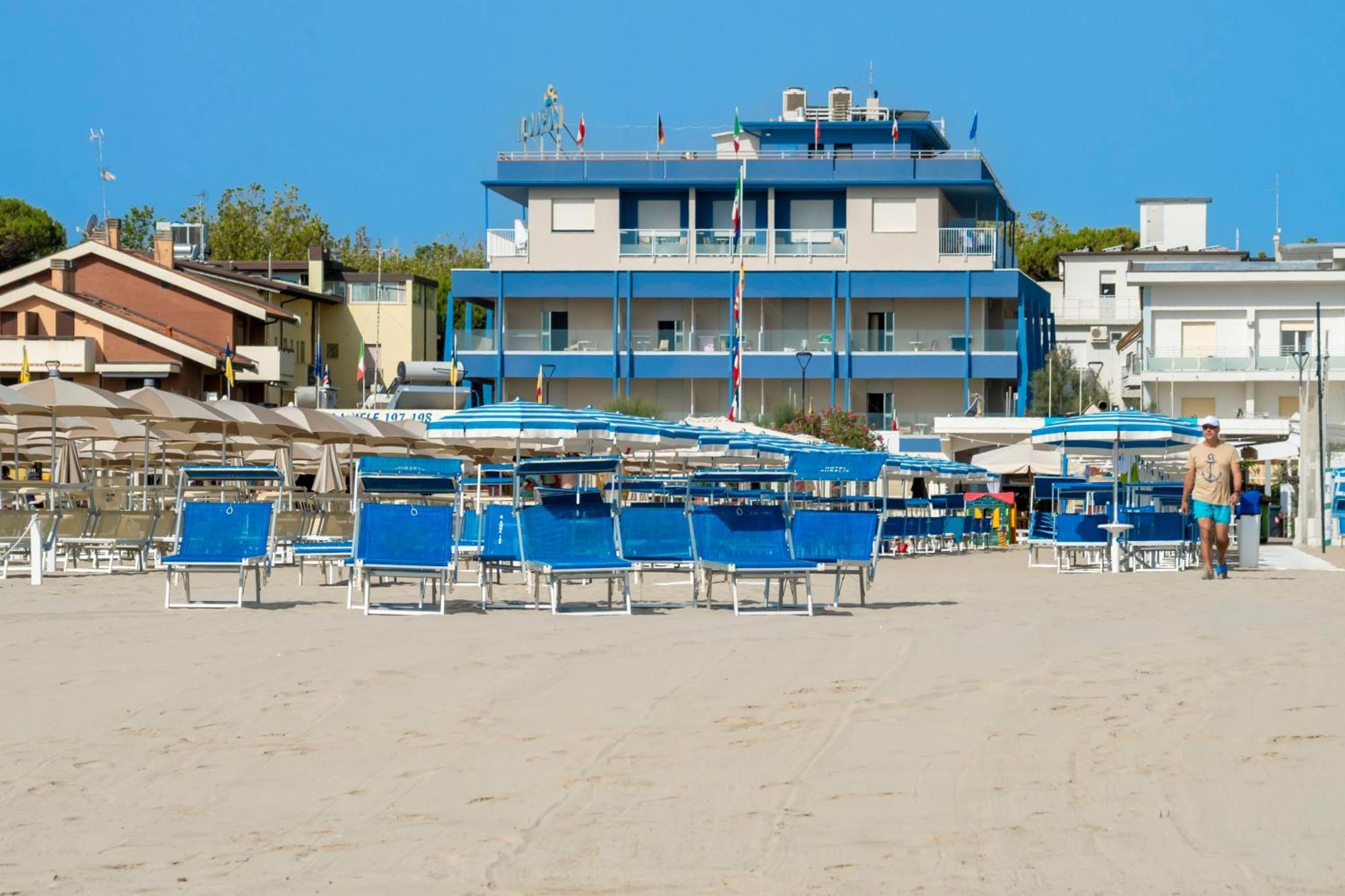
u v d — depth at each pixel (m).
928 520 51.09
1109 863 8.26
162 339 87.94
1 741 11.57
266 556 22.30
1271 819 9.08
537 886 8.04
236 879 8.23
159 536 33.22
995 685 13.53
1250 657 15.34
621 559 21.28
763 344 96.00
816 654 15.53
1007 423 77.38
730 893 7.86
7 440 48.00
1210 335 95.12
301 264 114.31
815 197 97.62
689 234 96.44
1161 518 34.81
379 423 47.00
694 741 11.31
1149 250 130.75
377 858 8.58
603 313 98.25
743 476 22.19
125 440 43.09
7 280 93.00
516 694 13.15
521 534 21.27
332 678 14.02
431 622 19.39
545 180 97.00
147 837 9.07
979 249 96.56
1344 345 93.44
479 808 9.59
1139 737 11.29
